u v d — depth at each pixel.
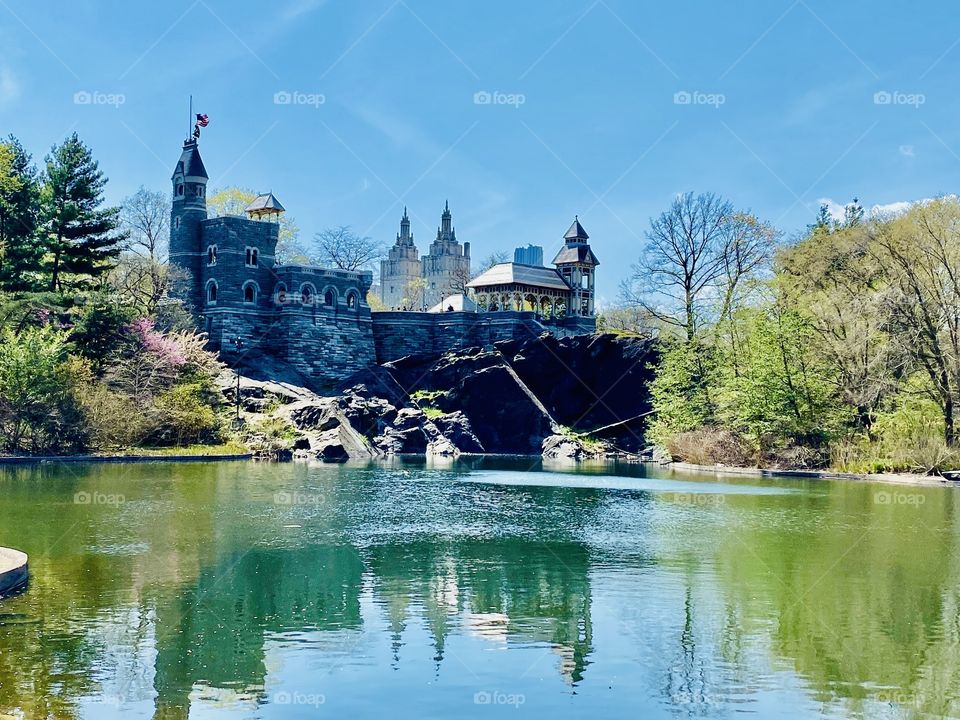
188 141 118.19
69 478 62.59
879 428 77.00
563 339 114.38
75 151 99.50
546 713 21.06
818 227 104.00
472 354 116.62
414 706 21.41
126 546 38.28
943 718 20.80
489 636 26.55
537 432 108.56
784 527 45.84
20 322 84.81
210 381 95.25
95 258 101.19
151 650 24.72
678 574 34.59
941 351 72.00
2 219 96.19
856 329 75.88
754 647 25.55
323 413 97.12
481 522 47.72
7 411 74.81
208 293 115.75
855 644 25.86
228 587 31.62
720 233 108.81
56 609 28.08
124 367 86.88
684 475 77.19
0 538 39.22
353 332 120.94
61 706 20.78
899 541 41.53
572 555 38.09
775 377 79.00
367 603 29.98
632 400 110.31
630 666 24.08
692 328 106.62
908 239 72.69
